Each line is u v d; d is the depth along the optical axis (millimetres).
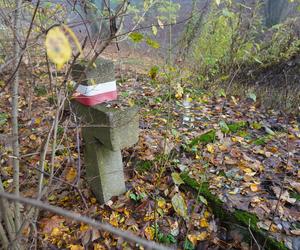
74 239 1876
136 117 1843
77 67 1743
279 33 4508
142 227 1942
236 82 4328
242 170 2375
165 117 3184
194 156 2562
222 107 3523
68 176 2203
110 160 2029
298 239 1729
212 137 2838
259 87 4258
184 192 2199
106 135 1769
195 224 1958
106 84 1882
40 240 1747
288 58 4246
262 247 1715
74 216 527
